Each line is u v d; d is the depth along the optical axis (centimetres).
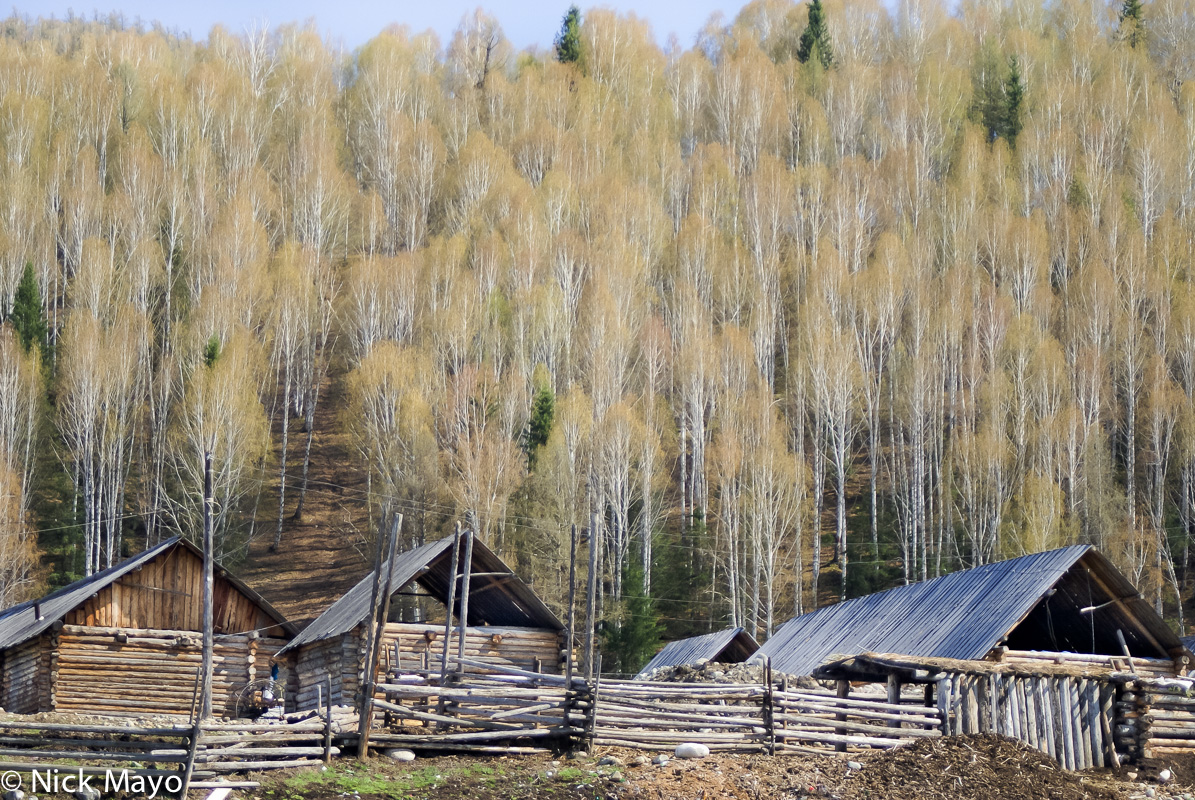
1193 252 8719
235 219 8581
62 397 6994
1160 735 2192
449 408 6969
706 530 6594
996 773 1892
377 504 6556
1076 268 8950
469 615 3066
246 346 7219
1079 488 6512
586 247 8762
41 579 5959
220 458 6488
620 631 5253
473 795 1731
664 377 7912
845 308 8131
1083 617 2536
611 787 1780
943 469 7319
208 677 2136
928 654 2430
